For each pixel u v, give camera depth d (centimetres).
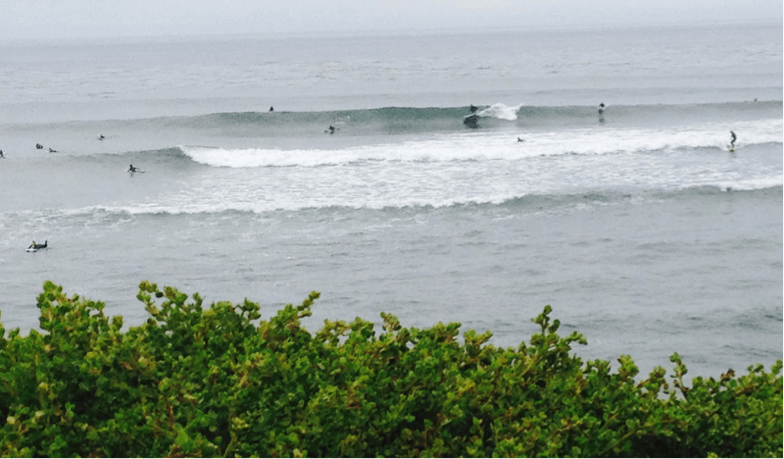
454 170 3672
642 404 391
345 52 18175
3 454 335
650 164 3688
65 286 2245
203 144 4831
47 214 3031
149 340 440
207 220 2903
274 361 391
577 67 11381
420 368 396
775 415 389
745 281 2212
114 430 361
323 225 2812
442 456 382
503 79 9694
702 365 1730
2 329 419
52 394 368
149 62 15750
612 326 1938
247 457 358
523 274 2305
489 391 395
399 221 2844
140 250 2570
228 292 2198
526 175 3525
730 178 3353
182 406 381
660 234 2650
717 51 14788
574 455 361
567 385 400
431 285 2223
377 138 4844
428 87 8869
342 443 365
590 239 2614
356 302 2109
